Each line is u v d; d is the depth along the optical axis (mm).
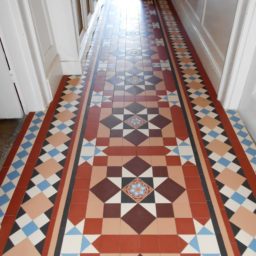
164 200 2121
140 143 2631
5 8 2391
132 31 5016
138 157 2482
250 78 2719
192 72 3754
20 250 1827
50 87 3160
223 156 2477
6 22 2461
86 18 4469
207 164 2402
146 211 2047
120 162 2436
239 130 2762
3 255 1800
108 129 2803
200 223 1968
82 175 2326
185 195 2156
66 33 3395
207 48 3748
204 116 2953
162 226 1953
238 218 1995
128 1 6547
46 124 2873
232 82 2854
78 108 3100
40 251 1820
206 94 3301
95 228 1945
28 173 2346
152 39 4715
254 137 2639
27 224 1974
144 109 3074
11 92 2805
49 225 1968
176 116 2965
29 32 2668
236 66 2742
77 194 2176
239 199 2119
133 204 2096
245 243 1849
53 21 3299
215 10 3475
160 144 2615
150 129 2797
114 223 1975
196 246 1836
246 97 2809
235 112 3000
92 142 2648
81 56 3770
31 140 2678
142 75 3699
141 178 2293
